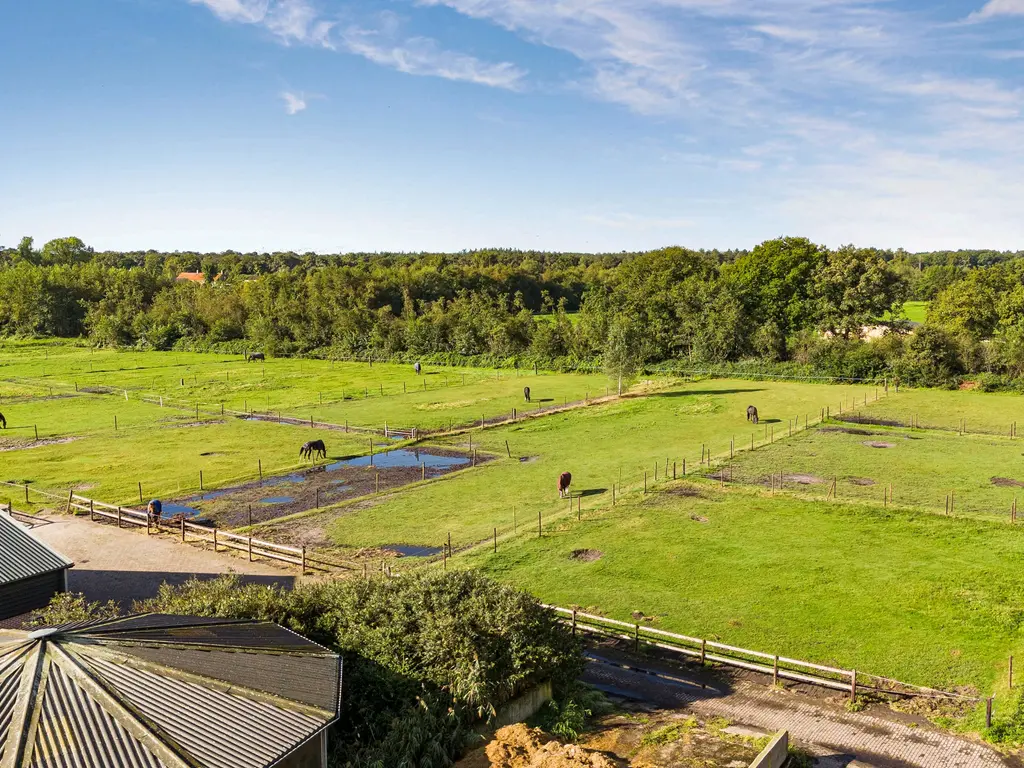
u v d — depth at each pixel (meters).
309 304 120.19
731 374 81.81
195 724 13.48
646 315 93.69
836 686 20.64
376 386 82.06
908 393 69.19
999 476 41.09
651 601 26.62
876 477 41.44
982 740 17.83
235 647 16.44
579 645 21.14
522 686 19.28
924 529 32.78
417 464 48.22
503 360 96.12
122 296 143.88
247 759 12.91
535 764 15.85
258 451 52.50
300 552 30.72
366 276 138.38
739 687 21.12
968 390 69.31
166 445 54.78
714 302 88.75
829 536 32.31
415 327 105.44
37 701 13.44
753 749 16.81
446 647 18.64
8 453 52.59
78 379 89.88
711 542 32.06
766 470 43.34
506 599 20.19
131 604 26.69
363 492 41.88
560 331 95.69
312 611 20.83
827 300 87.88
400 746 16.44
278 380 87.81
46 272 147.88
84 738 12.74
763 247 94.06
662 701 20.44
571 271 173.75
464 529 34.94
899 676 21.19
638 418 60.97
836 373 77.25
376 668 18.62
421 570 23.77
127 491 42.56
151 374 93.75
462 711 17.88
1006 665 21.48
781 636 23.75
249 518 36.97
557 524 34.78
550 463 47.28
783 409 62.81
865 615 24.92
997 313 82.12
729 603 26.23
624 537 32.94
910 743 17.78
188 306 131.50
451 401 71.56
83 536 34.66
